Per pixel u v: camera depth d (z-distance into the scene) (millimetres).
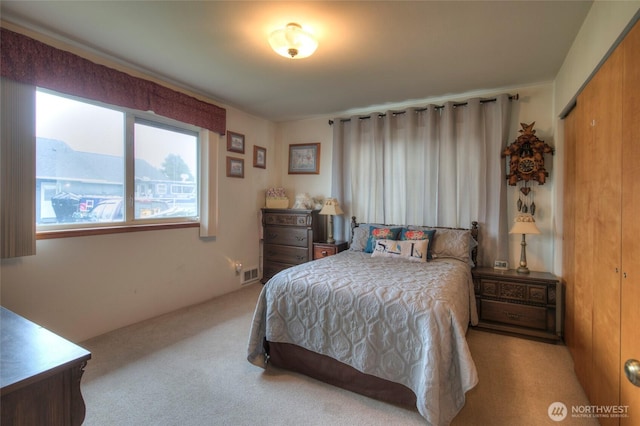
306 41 2043
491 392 1897
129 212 2869
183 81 3049
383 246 3078
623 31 1363
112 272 2697
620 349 1393
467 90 3246
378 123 3830
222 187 3775
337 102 3686
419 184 3602
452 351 1640
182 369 2121
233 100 3625
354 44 2293
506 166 3176
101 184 2674
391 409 1731
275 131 4660
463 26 2039
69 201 2473
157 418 1639
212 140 3553
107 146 2705
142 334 2645
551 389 1933
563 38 2176
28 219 2119
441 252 3084
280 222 4172
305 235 4012
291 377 2049
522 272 2893
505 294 2818
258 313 2199
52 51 2215
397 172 3779
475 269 3037
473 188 3281
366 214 3973
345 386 1902
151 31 2152
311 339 2004
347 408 1739
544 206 3059
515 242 3195
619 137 1420
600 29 1666
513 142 3121
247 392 1880
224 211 3814
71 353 943
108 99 2551
